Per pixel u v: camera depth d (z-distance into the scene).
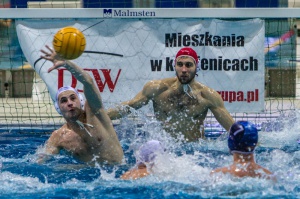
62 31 13.45
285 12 21.11
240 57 21.39
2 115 25.84
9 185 12.92
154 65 21.48
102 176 13.58
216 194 11.70
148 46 21.44
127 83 21.53
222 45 21.39
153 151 13.47
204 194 11.75
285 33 25.14
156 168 13.32
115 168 14.76
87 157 15.22
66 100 14.63
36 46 21.59
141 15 21.16
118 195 11.96
